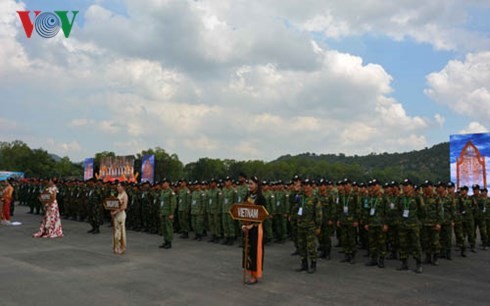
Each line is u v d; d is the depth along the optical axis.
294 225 12.10
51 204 15.16
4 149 89.50
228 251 12.63
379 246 10.57
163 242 14.54
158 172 65.44
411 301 7.19
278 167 82.25
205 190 15.88
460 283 8.76
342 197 11.80
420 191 11.24
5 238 14.55
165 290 7.62
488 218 14.48
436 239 11.14
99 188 18.83
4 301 6.73
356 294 7.60
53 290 7.47
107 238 15.04
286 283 8.42
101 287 7.75
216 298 7.14
